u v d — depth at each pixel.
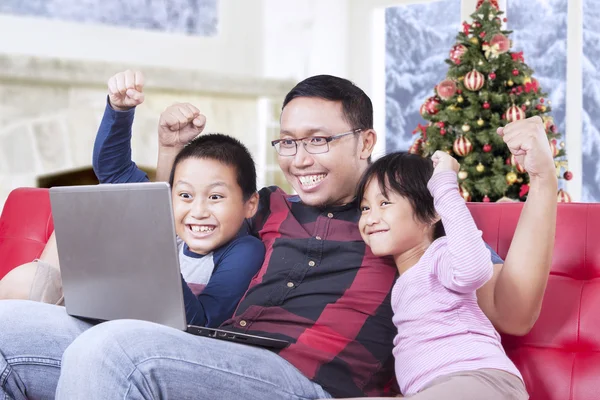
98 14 4.82
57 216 1.43
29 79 4.37
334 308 1.48
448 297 1.39
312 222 1.63
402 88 5.40
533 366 1.51
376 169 1.52
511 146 1.38
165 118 1.88
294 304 1.51
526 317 1.40
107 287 1.39
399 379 1.42
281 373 1.36
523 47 4.94
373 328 1.48
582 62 4.72
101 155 1.87
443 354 1.35
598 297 1.49
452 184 1.41
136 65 4.67
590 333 1.48
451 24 5.18
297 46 5.61
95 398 1.19
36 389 1.45
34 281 1.80
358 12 5.44
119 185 1.33
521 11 4.94
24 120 4.43
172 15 5.11
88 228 1.39
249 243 1.63
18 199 2.33
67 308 1.48
